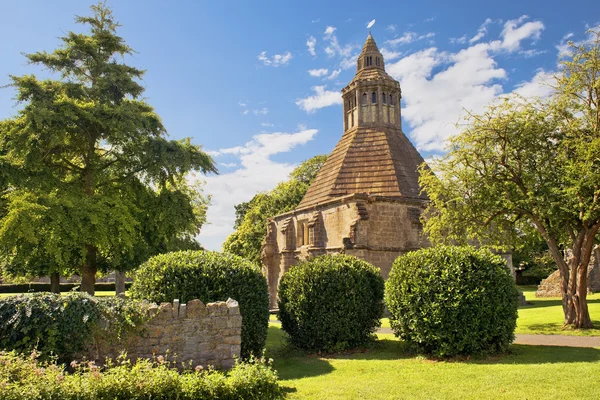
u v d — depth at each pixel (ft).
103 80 83.46
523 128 59.77
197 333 34.73
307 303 49.11
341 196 96.89
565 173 56.95
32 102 73.41
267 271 122.42
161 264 41.57
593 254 122.31
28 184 72.08
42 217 66.95
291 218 114.52
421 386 32.14
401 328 45.85
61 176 85.66
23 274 91.25
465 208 66.28
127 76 86.89
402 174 99.50
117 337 32.94
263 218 160.04
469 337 41.60
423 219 80.18
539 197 59.11
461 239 69.62
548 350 43.93
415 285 43.98
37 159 73.77
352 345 49.70
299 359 46.34
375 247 86.53
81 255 78.23
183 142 90.43
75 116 71.56
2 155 76.18
